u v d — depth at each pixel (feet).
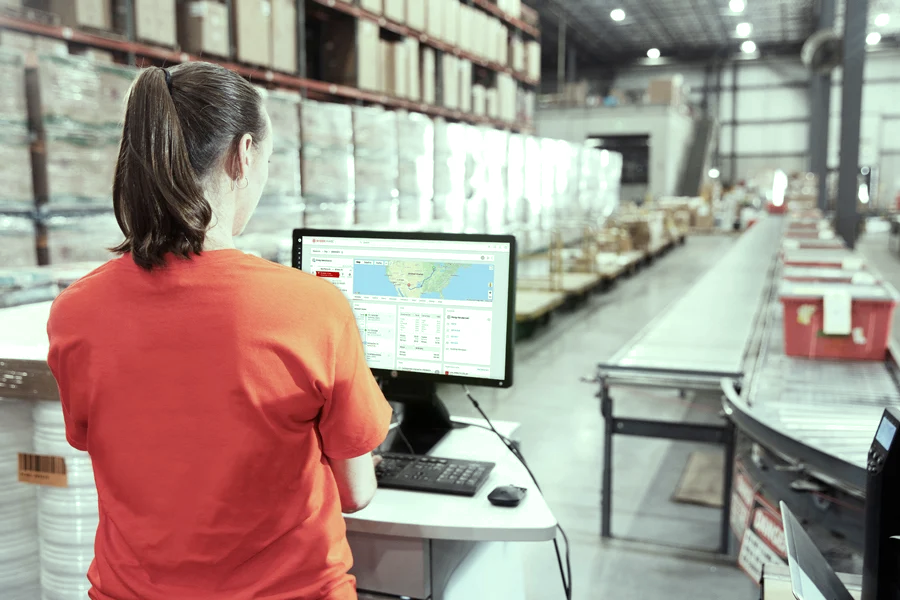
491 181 23.93
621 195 85.76
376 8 19.75
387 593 4.99
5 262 9.82
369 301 6.04
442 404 6.23
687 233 61.21
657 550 10.35
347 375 3.30
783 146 91.15
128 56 13.23
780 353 11.09
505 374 5.74
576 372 20.06
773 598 4.30
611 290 34.58
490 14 28.81
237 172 3.36
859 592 4.49
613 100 74.74
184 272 3.20
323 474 3.53
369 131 16.85
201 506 3.18
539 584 9.45
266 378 3.12
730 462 9.97
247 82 3.45
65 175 10.52
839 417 7.77
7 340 5.75
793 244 20.77
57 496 5.28
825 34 29.45
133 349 3.21
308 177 14.93
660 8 72.69
